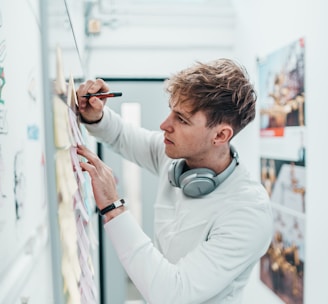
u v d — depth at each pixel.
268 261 2.11
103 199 0.75
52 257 0.45
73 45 0.78
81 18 1.83
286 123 1.84
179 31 2.54
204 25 2.57
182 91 0.78
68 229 0.53
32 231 0.82
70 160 0.59
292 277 1.81
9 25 0.67
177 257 0.89
